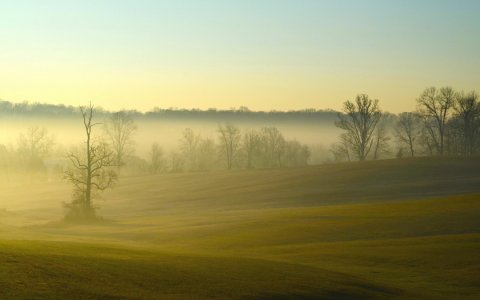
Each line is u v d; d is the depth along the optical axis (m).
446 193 91.00
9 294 18.81
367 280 28.83
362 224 52.66
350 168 123.06
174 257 29.80
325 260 36.19
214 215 77.75
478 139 148.62
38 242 31.58
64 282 20.92
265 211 78.19
